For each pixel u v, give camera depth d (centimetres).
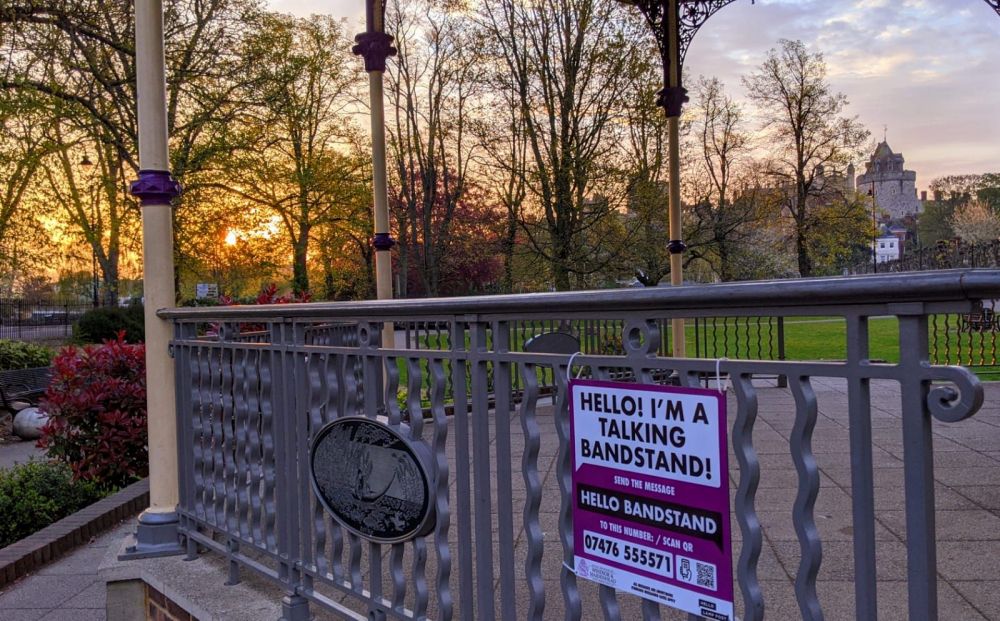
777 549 319
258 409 304
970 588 270
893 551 305
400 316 213
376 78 716
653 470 152
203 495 341
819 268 2819
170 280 367
